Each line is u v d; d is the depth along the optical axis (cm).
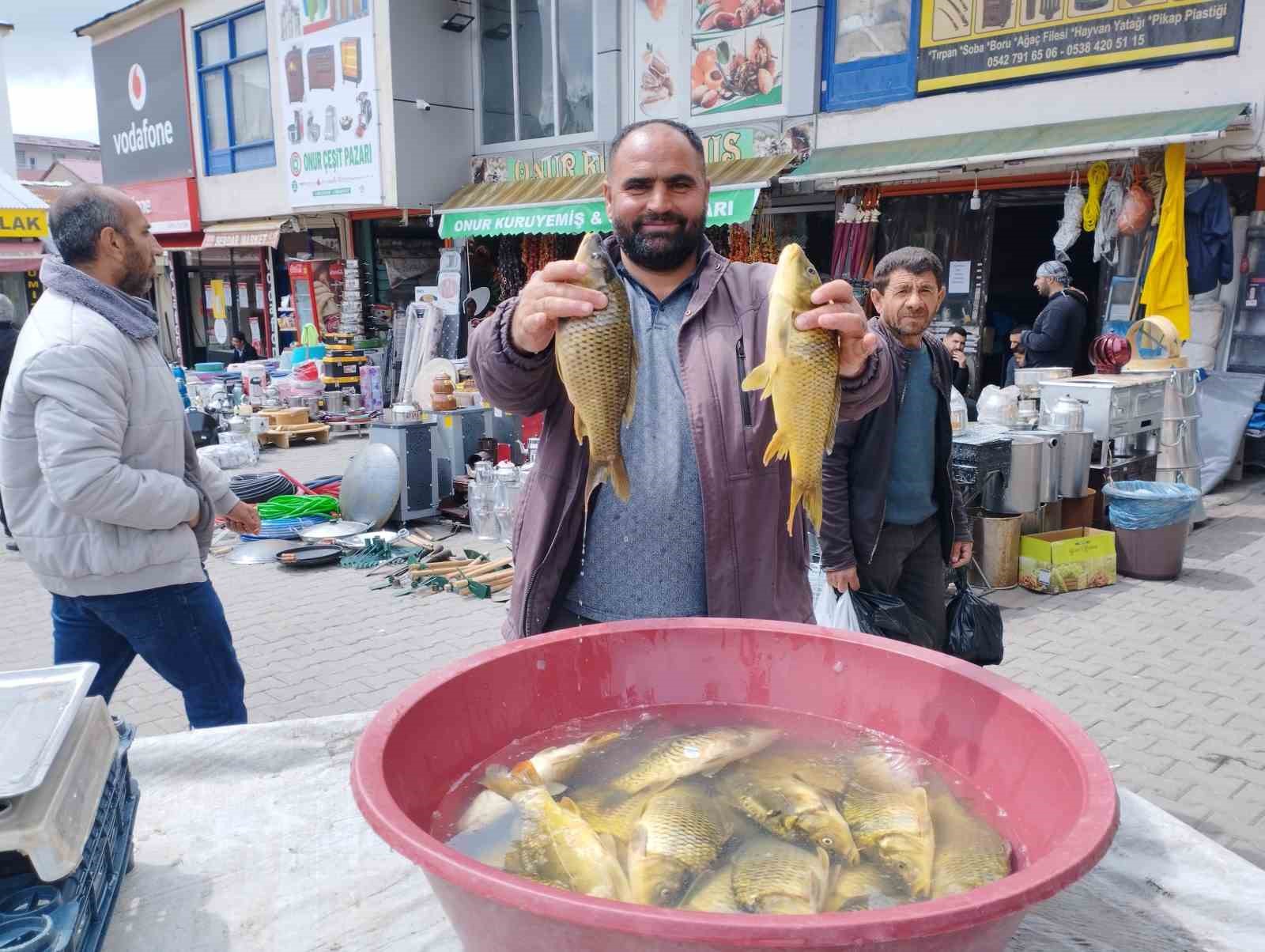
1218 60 779
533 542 227
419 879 167
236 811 187
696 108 1167
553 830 135
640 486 222
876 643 173
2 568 743
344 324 1614
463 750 159
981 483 603
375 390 1460
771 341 169
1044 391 720
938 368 387
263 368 1506
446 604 643
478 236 1435
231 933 154
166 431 295
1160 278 811
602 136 1270
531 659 172
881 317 379
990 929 101
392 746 139
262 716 474
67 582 282
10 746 140
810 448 168
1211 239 812
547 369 209
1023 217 1255
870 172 924
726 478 218
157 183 1914
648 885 122
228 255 1983
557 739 171
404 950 149
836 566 371
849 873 127
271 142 1642
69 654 302
